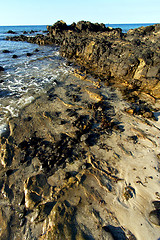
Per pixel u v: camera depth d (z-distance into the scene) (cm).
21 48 4134
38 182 782
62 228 590
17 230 623
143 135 1103
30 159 921
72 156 933
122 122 1248
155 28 3238
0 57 3059
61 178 809
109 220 639
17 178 821
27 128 1143
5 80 1966
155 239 584
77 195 725
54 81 1966
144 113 1319
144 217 650
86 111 1359
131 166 883
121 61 2066
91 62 2709
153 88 1684
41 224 635
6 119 1229
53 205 693
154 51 1866
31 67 2550
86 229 601
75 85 1892
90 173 827
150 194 739
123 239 581
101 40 2772
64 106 1434
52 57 3300
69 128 1146
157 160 923
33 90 1719
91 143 1033
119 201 709
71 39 3866
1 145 999
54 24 5238
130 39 2911
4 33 8350
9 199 727
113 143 1041
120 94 1708
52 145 1005
